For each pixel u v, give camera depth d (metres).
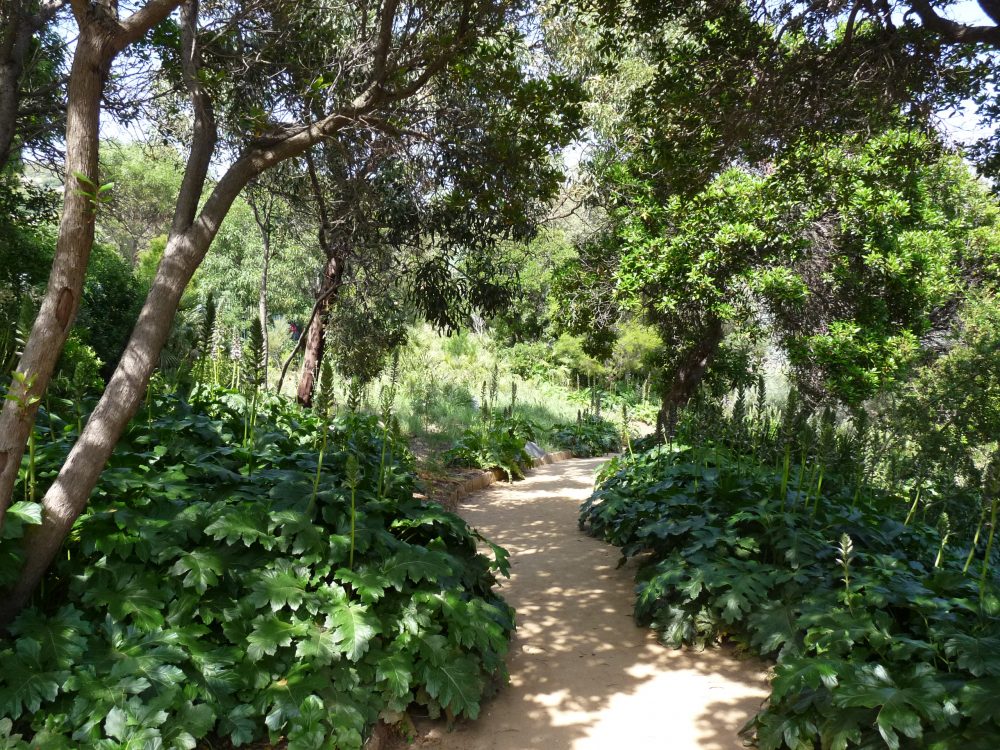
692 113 8.42
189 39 4.80
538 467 15.34
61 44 10.17
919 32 7.27
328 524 4.53
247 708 3.50
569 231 21.91
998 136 7.98
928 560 5.76
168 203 32.22
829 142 8.53
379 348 13.40
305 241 15.88
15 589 3.35
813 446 6.59
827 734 3.54
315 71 7.70
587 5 8.34
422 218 11.34
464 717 4.17
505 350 29.08
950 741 3.22
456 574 4.70
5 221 11.49
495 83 7.04
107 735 3.07
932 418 14.16
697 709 4.34
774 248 11.38
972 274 15.84
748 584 4.96
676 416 12.23
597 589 6.59
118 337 15.75
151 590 3.70
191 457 5.09
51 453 4.15
